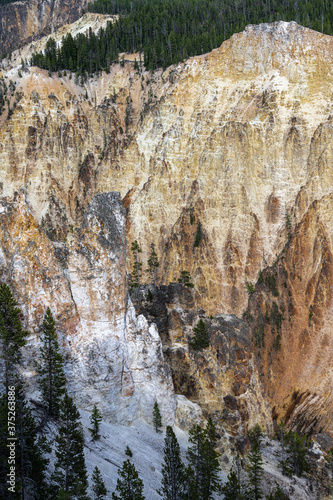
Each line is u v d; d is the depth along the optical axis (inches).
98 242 1995.6
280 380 3309.5
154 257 3973.9
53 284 1918.1
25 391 1736.0
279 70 4537.4
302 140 4200.3
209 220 4205.2
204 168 4399.6
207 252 4042.8
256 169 4291.3
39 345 1822.1
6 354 1628.9
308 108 4288.9
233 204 4153.5
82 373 1923.0
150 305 2549.2
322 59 4407.0
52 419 1681.8
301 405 3090.6
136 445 1888.5
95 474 1592.0
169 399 2139.5
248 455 2007.9
